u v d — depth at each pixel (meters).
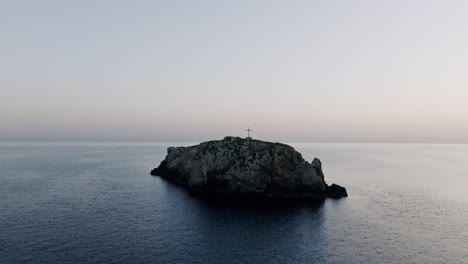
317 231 72.44
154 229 72.00
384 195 114.31
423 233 72.44
